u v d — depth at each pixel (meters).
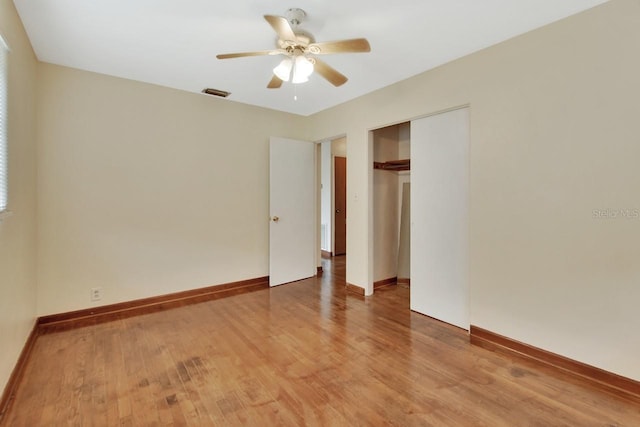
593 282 2.09
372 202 3.88
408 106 3.28
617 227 2.00
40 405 1.83
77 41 2.52
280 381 2.09
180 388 2.01
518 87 2.42
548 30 2.26
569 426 1.69
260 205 4.33
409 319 3.16
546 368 2.26
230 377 2.13
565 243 2.21
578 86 2.13
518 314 2.46
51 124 2.90
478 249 2.69
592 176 2.09
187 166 3.70
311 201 4.77
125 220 3.32
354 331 2.87
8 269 1.96
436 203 3.15
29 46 2.51
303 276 4.68
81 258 3.09
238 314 3.27
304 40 2.11
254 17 2.20
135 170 3.36
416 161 3.31
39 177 2.86
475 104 2.70
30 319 2.60
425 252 3.25
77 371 2.19
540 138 2.31
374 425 1.69
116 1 2.02
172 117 3.58
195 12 2.14
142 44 2.57
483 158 2.65
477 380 2.11
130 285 3.37
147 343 2.62
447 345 2.60
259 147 4.30
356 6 2.07
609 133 2.01
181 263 3.69
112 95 3.21
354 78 3.28
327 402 1.88
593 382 2.08
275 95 3.83
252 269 4.27
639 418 1.75
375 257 4.12
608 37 2.00
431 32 2.39
